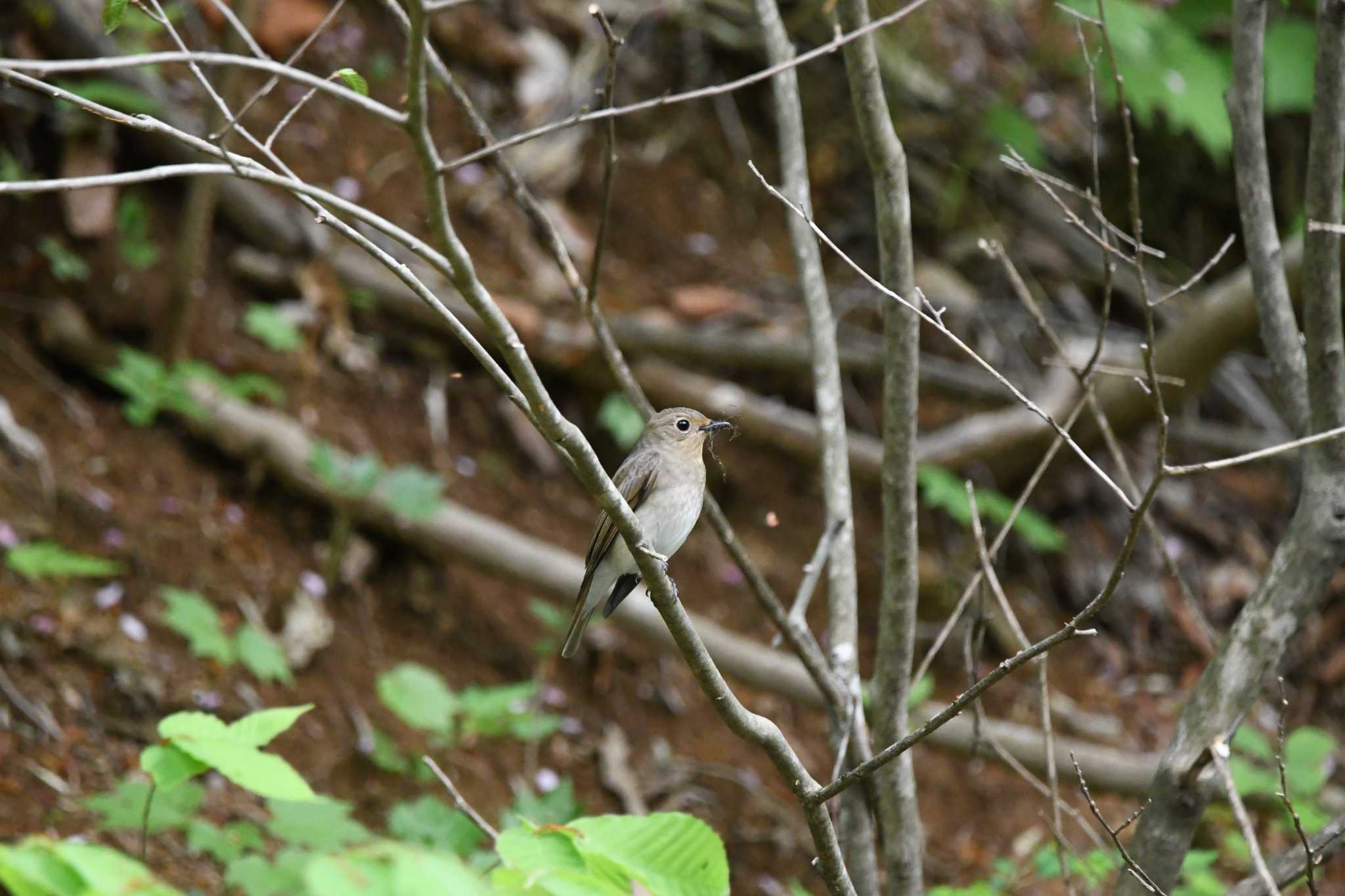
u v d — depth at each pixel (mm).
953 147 16453
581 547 12789
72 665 10109
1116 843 6086
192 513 11430
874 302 14953
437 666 11570
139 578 10797
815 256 7961
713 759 11969
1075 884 9797
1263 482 16000
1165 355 13039
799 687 11711
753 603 13102
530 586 11805
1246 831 5133
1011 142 15594
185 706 10219
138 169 12734
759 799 11766
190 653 10625
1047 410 13547
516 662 11922
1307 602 6363
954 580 13758
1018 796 12328
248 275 12789
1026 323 15344
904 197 6855
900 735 7031
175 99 13062
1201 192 16812
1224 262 16578
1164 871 6473
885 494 6992
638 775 11555
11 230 12000
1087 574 14602
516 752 11195
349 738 10695
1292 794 10000
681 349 13367
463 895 3053
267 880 7777
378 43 14547
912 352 6898
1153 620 14641
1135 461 15320
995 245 7543
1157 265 16469
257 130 13219
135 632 10500
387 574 11906
